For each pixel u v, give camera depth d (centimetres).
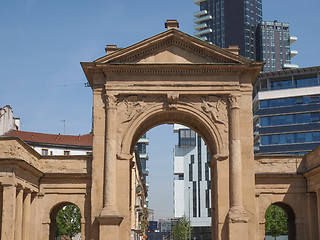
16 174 3738
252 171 4066
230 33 19975
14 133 8081
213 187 4350
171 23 4312
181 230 13900
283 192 4422
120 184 4062
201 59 4231
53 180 4356
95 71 4222
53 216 4688
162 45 4244
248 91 4188
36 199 4322
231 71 4178
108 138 4097
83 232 4250
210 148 4494
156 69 4181
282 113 10231
